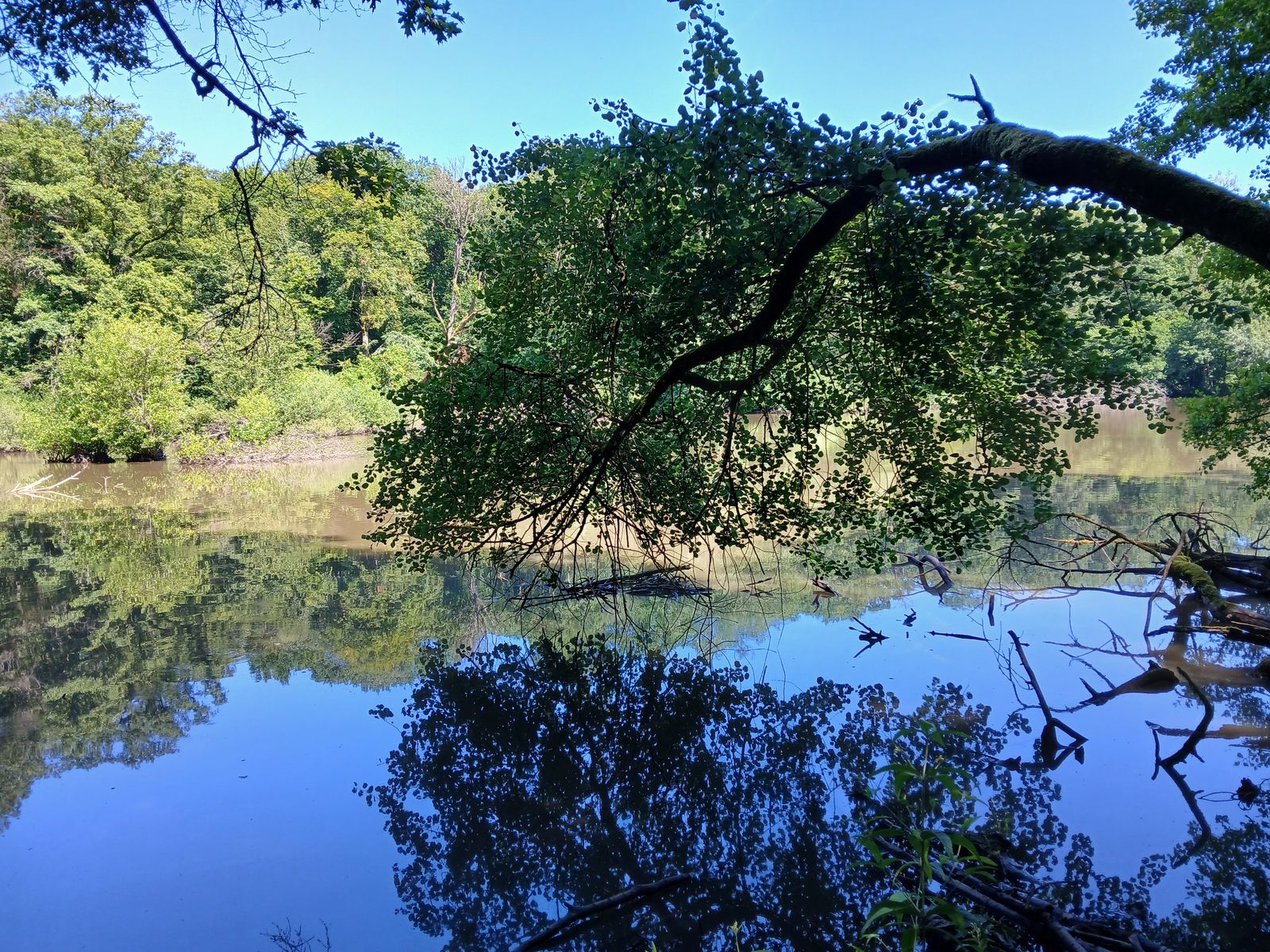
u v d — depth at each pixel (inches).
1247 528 510.0
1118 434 1229.1
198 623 379.2
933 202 204.5
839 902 168.2
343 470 1040.8
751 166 215.0
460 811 212.1
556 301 287.7
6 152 1150.3
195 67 221.9
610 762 242.1
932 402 303.7
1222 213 122.0
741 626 366.6
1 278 1198.9
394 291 1347.2
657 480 310.0
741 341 227.0
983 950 133.2
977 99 181.8
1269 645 291.7
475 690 297.1
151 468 1060.5
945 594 410.9
